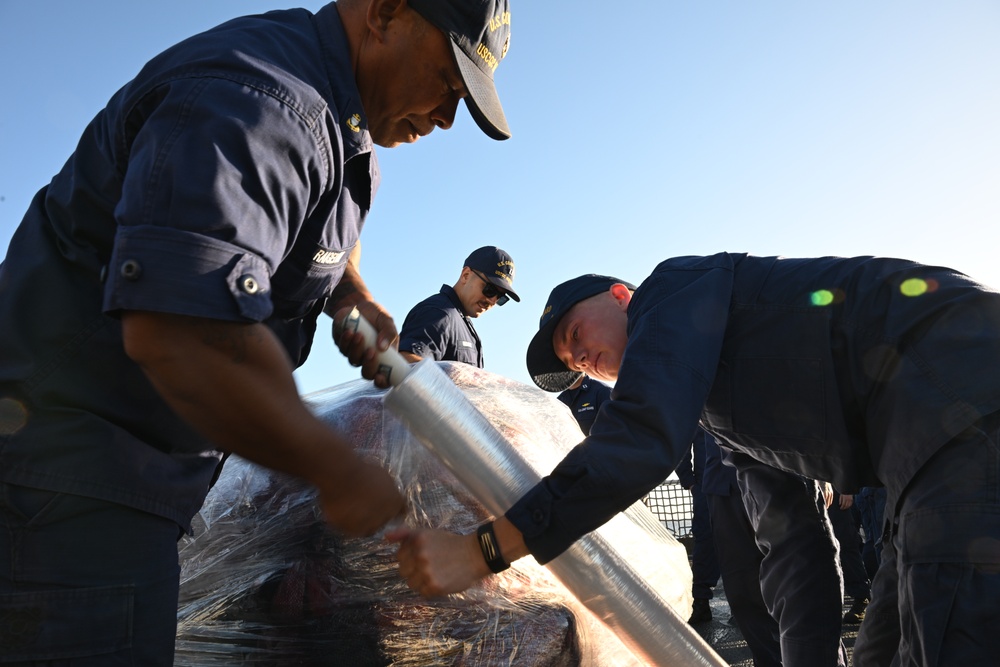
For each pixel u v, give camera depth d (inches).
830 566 73.8
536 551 48.0
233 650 55.7
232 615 57.0
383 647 55.1
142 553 38.9
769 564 76.7
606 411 51.0
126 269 31.8
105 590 37.1
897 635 63.1
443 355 135.5
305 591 56.6
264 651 55.7
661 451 48.8
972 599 45.8
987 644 45.1
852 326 55.1
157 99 36.8
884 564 64.3
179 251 32.1
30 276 39.0
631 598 50.2
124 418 39.3
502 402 72.2
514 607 57.3
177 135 34.3
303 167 37.4
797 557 74.2
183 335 32.1
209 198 33.0
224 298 32.4
